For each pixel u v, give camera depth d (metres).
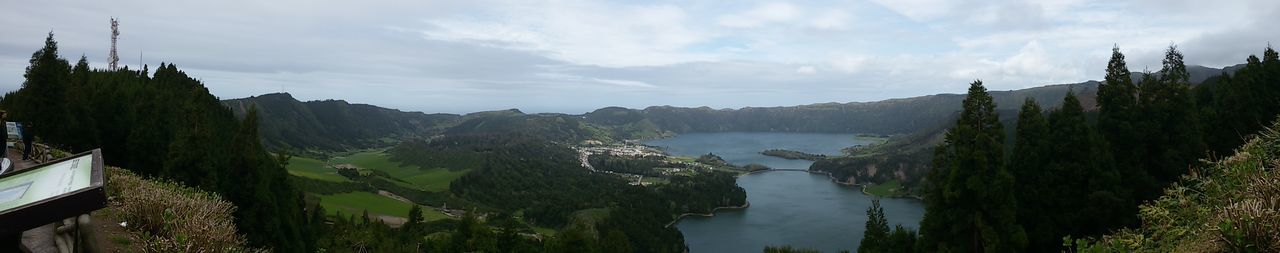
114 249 9.70
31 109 28.09
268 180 29.09
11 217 5.34
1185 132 22.72
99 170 6.28
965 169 19.62
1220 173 10.27
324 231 50.53
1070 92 22.48
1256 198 7.51
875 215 35.25
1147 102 23.50
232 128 50.28
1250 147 11.27
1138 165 22.72
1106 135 24.11
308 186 92.31
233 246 9.90
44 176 6.74
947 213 20.23
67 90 29.77
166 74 57.88
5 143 15.02
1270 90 25.66
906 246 27.06
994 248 18.39
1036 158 22.39
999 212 19.12
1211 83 42.84
